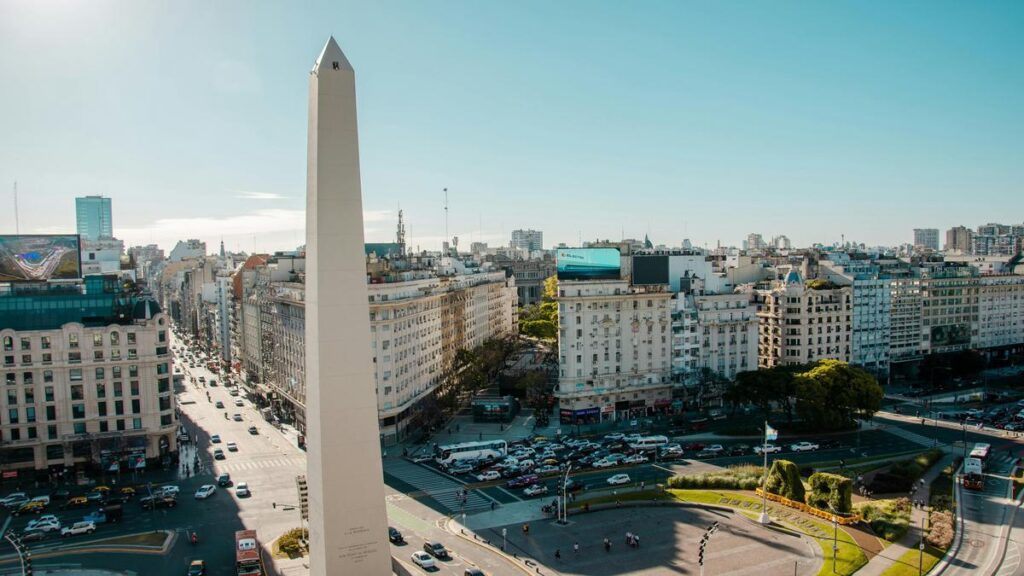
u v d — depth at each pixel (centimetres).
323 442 6272
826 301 19788
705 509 10656
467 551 9175
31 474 13025
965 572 8344
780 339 19738
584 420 16462
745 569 8469
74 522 10706
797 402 15200
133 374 13500
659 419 16750
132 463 13112
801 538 9394
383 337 14875
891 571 8312
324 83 6238
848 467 12562
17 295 14288
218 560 9094
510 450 14150
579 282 16450
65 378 13138
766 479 10750
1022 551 8919
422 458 13888
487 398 17375
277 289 18462
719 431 15488
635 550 9119
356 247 6356
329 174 6269
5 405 12850
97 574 8775
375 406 6425
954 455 13312
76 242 15450
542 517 10488
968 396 18938
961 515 10206
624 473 12431
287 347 17438
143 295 16212
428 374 17588
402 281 16200
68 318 13700
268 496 11744
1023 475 12056
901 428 15638
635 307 16838
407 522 10400
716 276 19688
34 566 9069
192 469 13488
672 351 17475
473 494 11719
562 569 8562
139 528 10362
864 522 9806
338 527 6309
